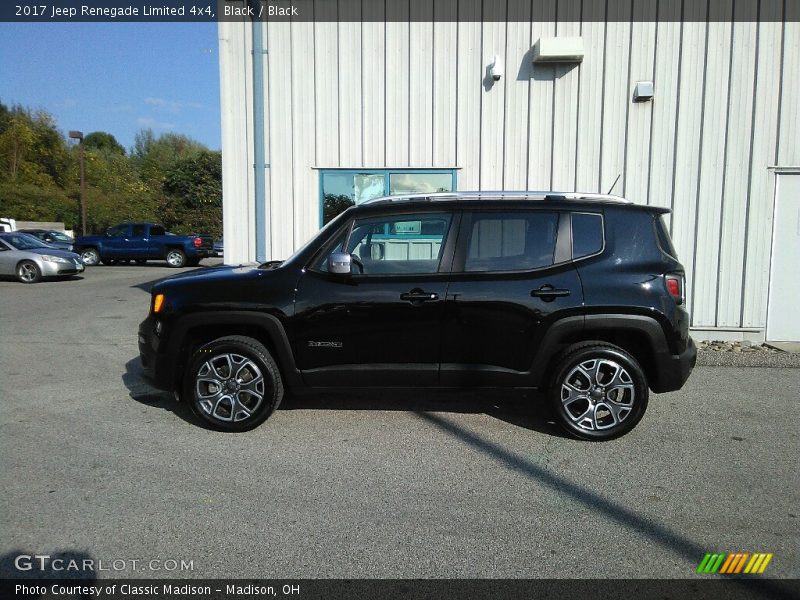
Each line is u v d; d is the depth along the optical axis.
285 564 2.90
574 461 4.19
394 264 4.66
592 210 4.66
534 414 5.25
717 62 8.27
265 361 4.62
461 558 2.96
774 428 4.91
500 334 4.53
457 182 8.79
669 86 8.38
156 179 54.69
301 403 5.49
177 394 4.84
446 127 8.74
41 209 39.38
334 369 4.63
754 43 8.19
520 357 4.54
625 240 4.60
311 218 9.00
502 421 5.05
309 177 8.94
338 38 8.70
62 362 7.12
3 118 47.03
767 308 8.48
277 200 8.98
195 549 3.02
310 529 3.22
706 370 6.89
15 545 3.04
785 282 8.43
